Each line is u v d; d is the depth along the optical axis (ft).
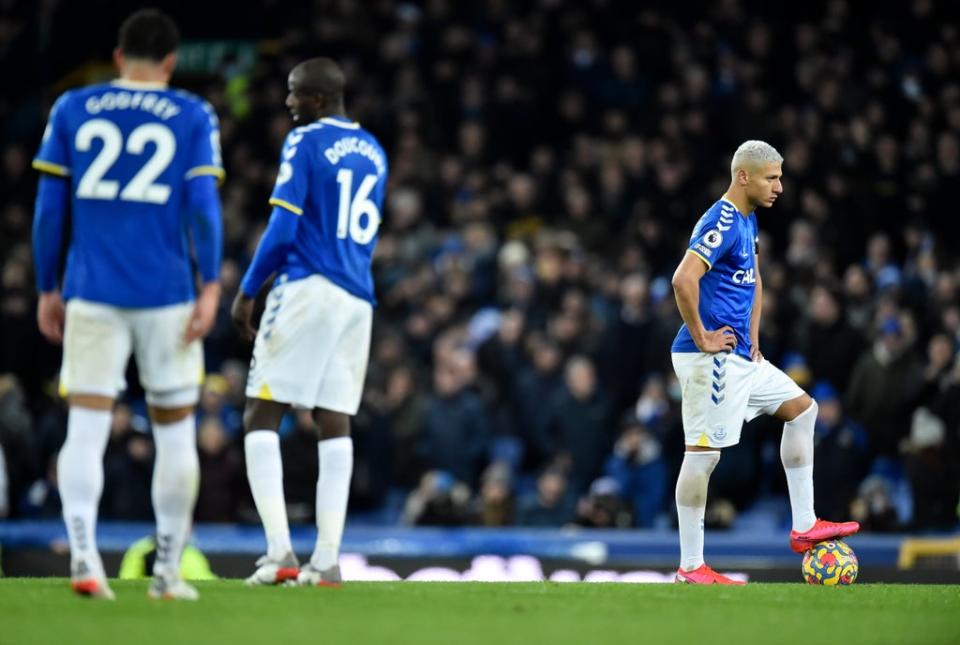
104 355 67.62
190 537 147.02
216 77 251.39
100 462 68.69
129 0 256.73
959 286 195.21
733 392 87.76
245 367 194.59
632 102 234.99
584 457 176.76
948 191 219.00
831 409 167.63
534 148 233.14
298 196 79.66
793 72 240.53
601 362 186.09
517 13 252.21
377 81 238.68
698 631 61.26
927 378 177.47
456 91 234.79
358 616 64.59
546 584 85.05
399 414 183.42
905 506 176.76
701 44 238.89
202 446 166.50
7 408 174.70
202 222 67.51
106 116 68.44
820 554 88.89
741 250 87.81
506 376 187.21
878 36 241.76
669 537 149.48
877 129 228.84
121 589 75.36
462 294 199.31
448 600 73.00
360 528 159.12
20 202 225.97
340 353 81.41
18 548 151.12
